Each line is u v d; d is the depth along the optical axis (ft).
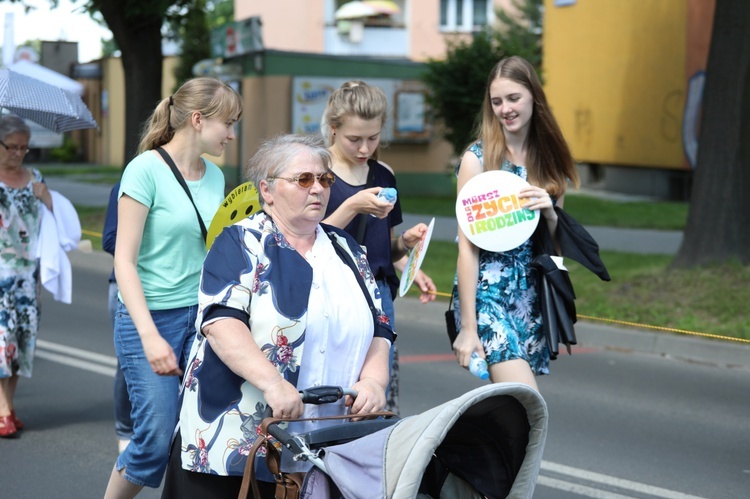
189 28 84.17
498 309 18.95
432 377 36.11
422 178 107.45
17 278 27.40
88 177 130.11
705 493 24.20
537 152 19.74
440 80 97.30
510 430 12.78
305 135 14.90
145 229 18.31
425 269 55.83
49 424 28.96
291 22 186.91
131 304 17.12
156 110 18.76
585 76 115.65
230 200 17.63
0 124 27.25
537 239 19.33
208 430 14.14
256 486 13.60
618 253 62.03
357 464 12.26
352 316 14.43
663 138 102.53
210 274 14.14
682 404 32.96
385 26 186.91
